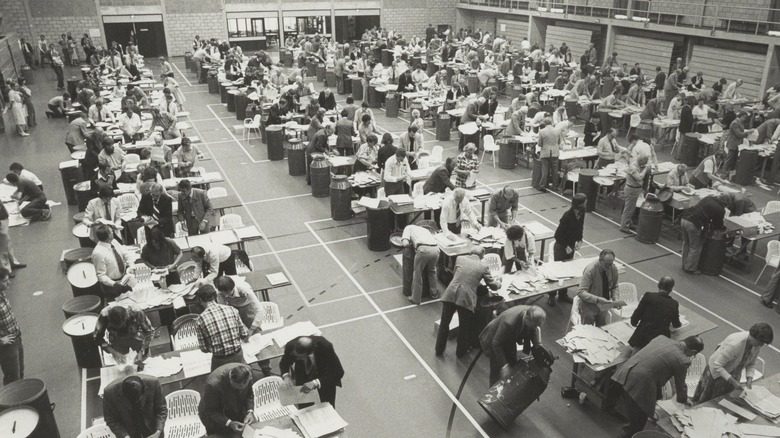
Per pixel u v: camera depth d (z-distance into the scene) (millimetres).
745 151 15914
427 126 22156
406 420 7434
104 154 13805
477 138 18328
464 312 8367
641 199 13234
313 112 17797
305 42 34688
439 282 10844
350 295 10484
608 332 7602
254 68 25344
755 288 10836
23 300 10484
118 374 6590
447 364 8578
